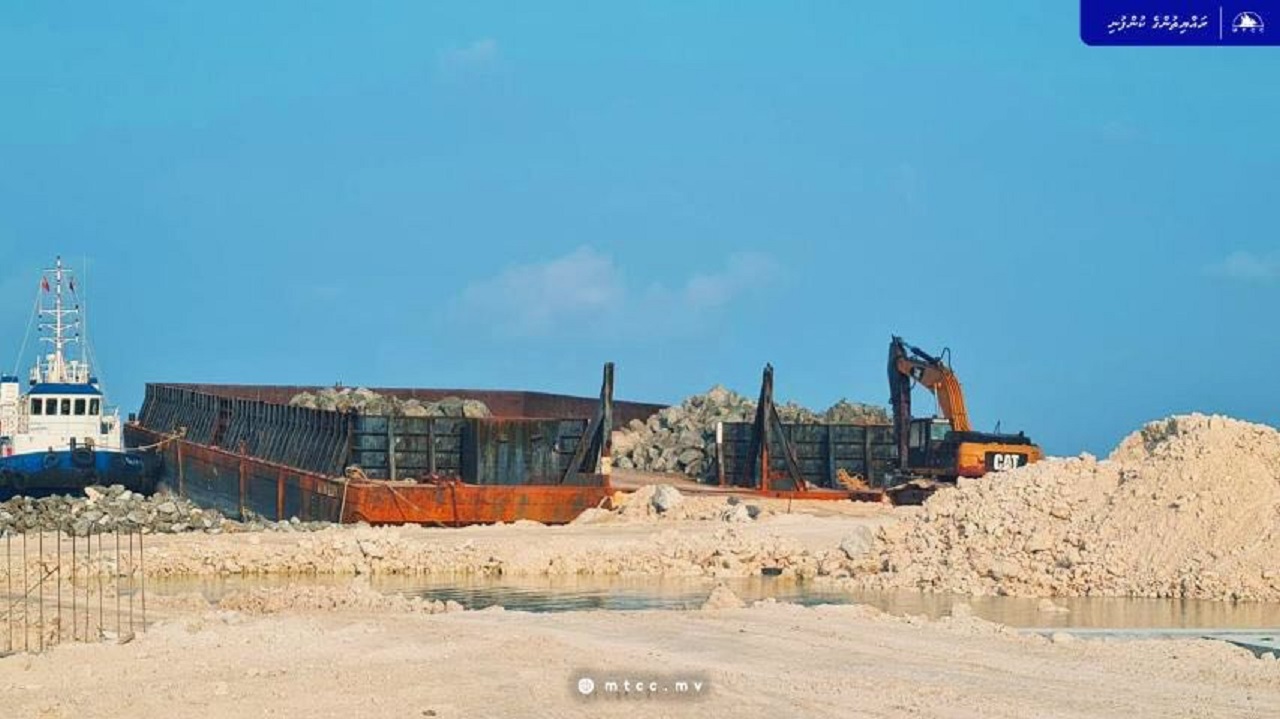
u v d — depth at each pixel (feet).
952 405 351.87
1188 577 193.98
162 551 231.50
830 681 115.55
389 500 289.33
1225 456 209.77
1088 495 213.66
